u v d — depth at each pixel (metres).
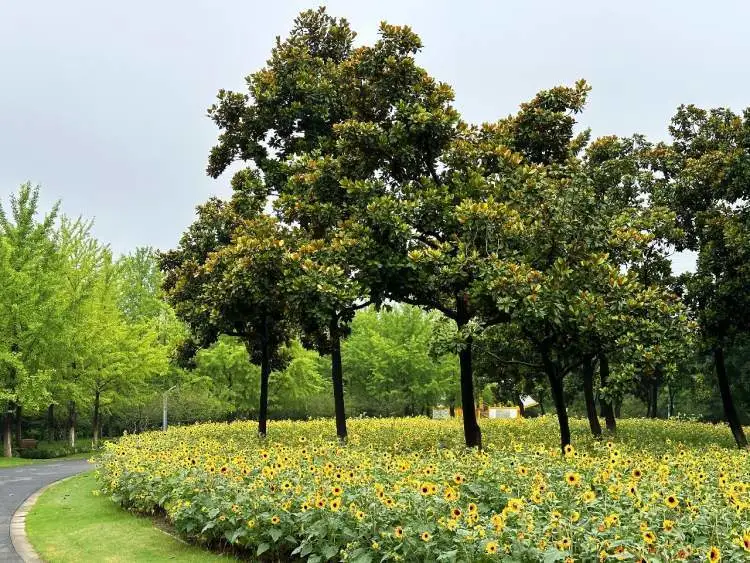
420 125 11.16
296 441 13.26
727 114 16.23
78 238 28.17
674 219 14.57
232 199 15.59
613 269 9.90
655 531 4.42
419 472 6.79
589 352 10.52
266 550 5.94
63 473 16.62
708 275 14.03
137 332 28.48
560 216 10.27
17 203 24.22
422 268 10.16
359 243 10.45
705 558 3.82
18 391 21.91
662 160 16.28
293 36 16.28
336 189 12.10
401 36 12.05
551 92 12.49
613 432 16.00
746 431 18.20
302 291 10.22
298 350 31.97
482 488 6.09
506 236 10.21
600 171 15.63
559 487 5.88
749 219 13.17
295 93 14.51
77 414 32.84
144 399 29.67
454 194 11.02
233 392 31.20
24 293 22.56
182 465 8.30
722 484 5.88
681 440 14.80
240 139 15.18
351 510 5.31
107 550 6.86
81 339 24.94
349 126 11.37
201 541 6.91
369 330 35.16
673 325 10.52
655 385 27.95
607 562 4.09
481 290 9.57
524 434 15.35
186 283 15.34
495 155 11.60
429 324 34.78
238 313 12.86
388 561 4.91
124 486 8.97
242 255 12.04
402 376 34.19
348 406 35.66
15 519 9.28
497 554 4.33
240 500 6.17
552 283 9.51
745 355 25.31
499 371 19.30
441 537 4.74
